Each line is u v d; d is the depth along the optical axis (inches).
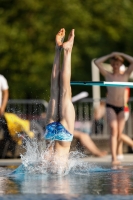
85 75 1961.1
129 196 405.7
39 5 1830.7
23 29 1824.6
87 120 1048.2
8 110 1026.1
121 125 800.9
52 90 596.4
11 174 575.2
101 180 522.0
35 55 1827.0
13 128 898.1
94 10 1920.5
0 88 890.1
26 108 1030.4
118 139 805.2
